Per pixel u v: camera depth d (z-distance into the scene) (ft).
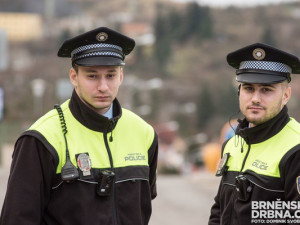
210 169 152.25
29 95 327.67
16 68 420.77
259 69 24.43
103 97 23.77
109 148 24.34
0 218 23.09
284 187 23.68
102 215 23.40
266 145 24.77
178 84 569.64
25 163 22.95
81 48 23.81
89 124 24.21
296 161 23.50
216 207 27.14
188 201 86.53
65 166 23.20
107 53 23.56
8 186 23.02
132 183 24.27
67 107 24.75
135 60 636.07
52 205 23.31
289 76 24.73
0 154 155.12
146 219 24.89
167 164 267.59
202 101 482.28
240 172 25.12
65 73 372.99
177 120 470.80
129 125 25.39
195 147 400.26
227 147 27.04
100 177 23.53
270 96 24.43
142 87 438.40
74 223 23.18
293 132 24.43
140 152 25.08
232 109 490.49
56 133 23.72
